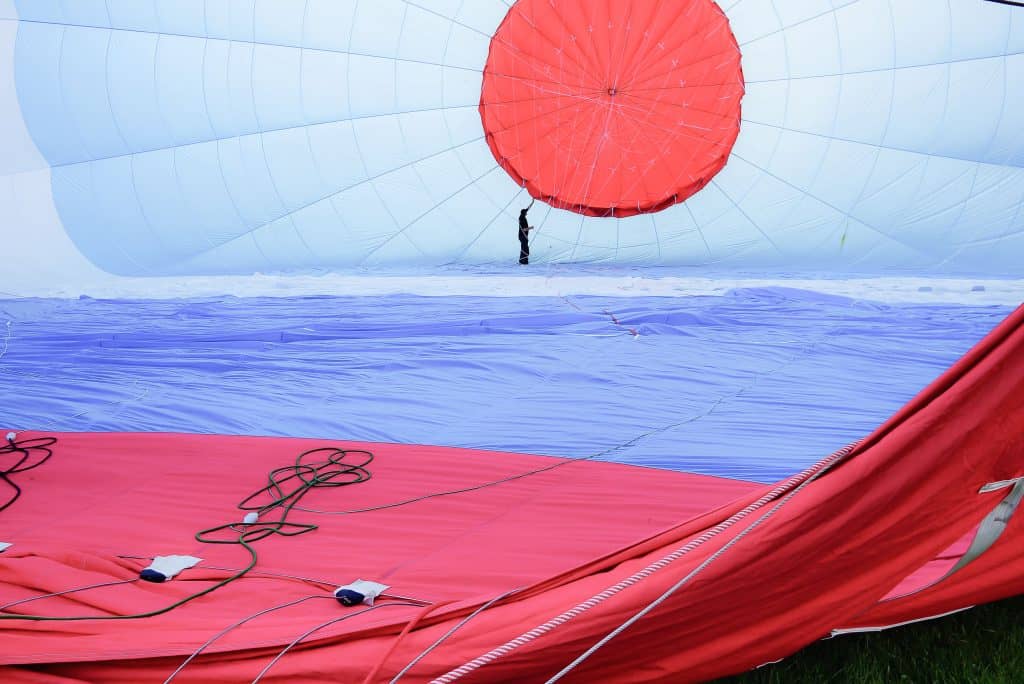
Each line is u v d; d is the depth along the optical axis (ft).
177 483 12.24
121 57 33.01
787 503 6.27
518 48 34.37
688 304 26.84
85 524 10.70
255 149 34.32
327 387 17.81
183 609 8.21
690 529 6.92
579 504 11.28
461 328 23.15
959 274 34.53
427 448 13.80
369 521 10.73
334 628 7.21
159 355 20.56
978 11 33.65
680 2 33.96
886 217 35.78
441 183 35.47
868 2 33.91
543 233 36.37
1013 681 8.07
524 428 15.03
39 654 7.11
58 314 26.07
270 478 12.32
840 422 15.33
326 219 35.12
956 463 6.13
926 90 34.60
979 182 35.42
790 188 35.88
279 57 33.76
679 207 36.27
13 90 32.50
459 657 6.61
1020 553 8.23
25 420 15.52
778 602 6.55
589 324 23.77
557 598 6.74
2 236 32.35
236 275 34.30
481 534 10.26
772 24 34.30
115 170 33.68
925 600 8.23
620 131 35.22
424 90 34.60
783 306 26.58
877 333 22.65
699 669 6.80
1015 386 5.92
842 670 8.17
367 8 33.65
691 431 14.83
